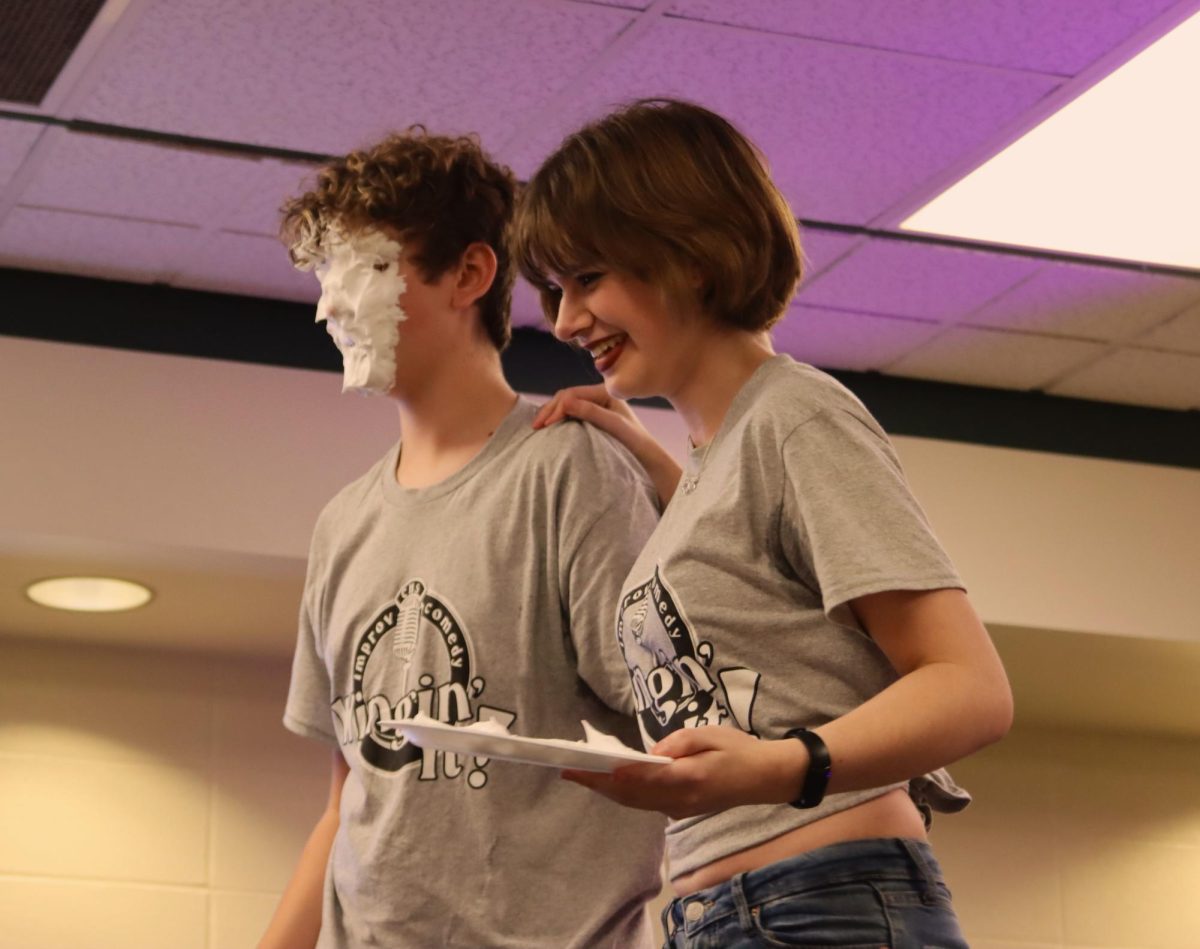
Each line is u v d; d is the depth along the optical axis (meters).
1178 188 3.57
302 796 4.18
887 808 1.87
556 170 2.10
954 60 3.17
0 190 3.57
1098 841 4.82
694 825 1.95
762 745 1.65
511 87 3.24
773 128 3.38
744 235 2.03
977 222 3.71
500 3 3.00
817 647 1.88
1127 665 4.55
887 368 4.45
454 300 2.52
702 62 3.18
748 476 1.94
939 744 1.68
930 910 1.83
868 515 1.83
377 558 2.48
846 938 1.79
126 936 3.96
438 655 2.36
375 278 2.48
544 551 2.38
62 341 3.86
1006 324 4.18
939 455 4.45
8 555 3.75
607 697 2.32
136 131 3.37
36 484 3.72
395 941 2.29
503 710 2.33
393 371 2.49
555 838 2.31
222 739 4.17
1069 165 3.49
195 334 3.94
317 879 2.61
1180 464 4.63
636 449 2.52
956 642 1.76
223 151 3.44
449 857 2.30
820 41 3.12
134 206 3.63
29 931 3.91
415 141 2.55
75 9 2.99
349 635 2.47
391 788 2.35
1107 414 4.62
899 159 3.49
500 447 2.48
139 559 3.79
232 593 3.94
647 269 2.03
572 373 4.21
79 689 4.12
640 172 2.04
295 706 2.65
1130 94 3.26
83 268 3.88
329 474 3.90
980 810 4.75
